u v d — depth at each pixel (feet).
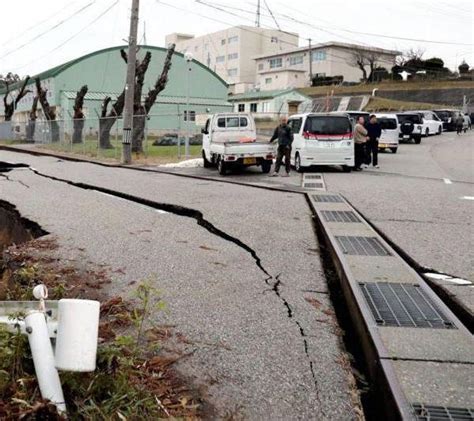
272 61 267.39
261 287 16.66
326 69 244.42
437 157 71.36
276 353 11.96
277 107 183.62
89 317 8.28
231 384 10.52
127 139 66.69
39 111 155.12
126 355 10.98
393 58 255.91
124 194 37.14
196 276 17.67
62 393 8.52
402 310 14.21
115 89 155.84
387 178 48.06
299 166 53.88
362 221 26.84
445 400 9.50
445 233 24.34
